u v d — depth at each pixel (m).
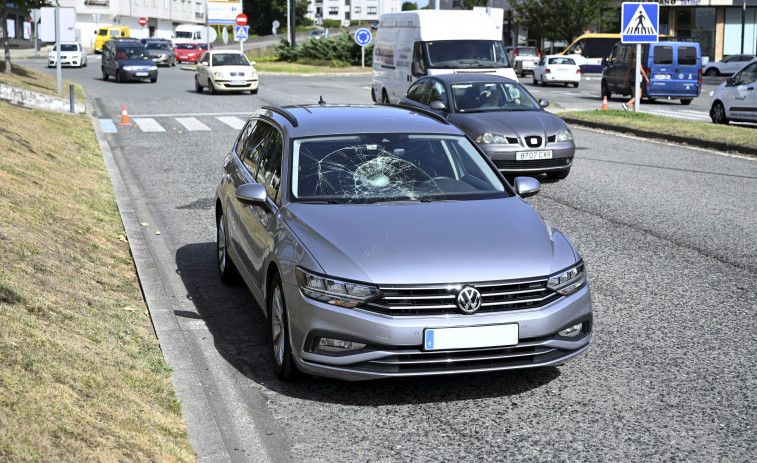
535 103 13.80
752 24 54.97
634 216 10.20
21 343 4.65
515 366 4.74
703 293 7.07
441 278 4.62
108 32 69.81
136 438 3.99
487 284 4.64
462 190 5.78
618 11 55.19
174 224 9.87
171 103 26.95
